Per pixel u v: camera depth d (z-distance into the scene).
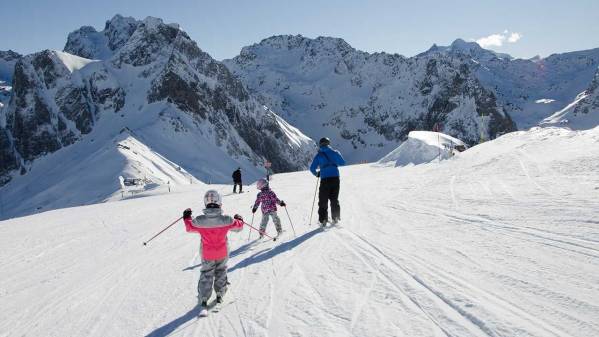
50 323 5.22
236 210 14.75
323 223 9.50
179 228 11.65
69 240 10.95
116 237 10.94
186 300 5.59
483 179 14.05
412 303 4.61
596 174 11.07
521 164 15.12
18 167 138.00
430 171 21.91
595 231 6.55
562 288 4.58
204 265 5.30
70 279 7.13
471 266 5.61
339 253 6.99
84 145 132.25
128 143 82.88
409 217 9.63
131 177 64.44
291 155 169.38
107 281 6.80
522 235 6.87
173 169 83.75
